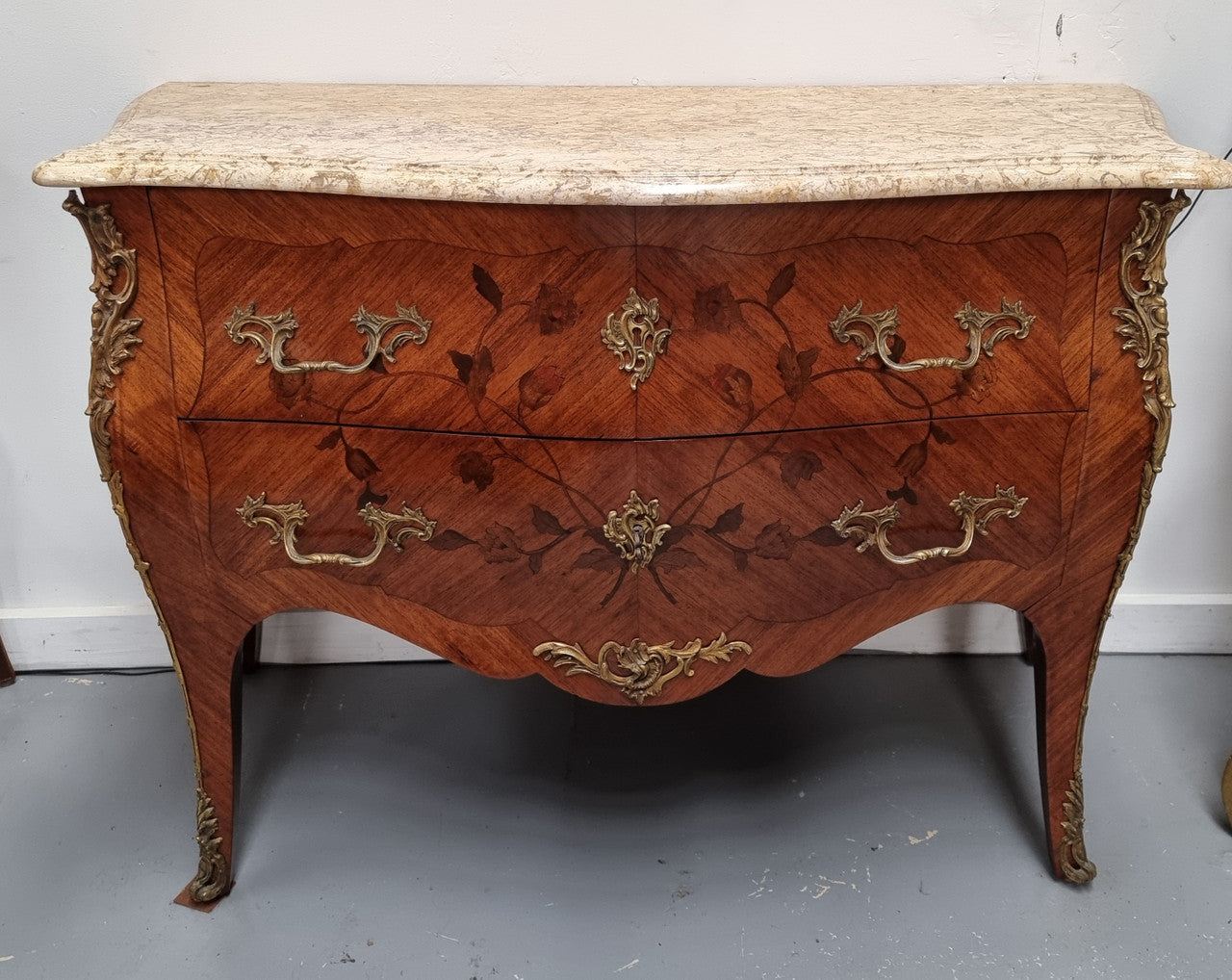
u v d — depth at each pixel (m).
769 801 1.61
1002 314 1.14
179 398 1.17
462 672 1.89
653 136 1.20
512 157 1.08
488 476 1.20
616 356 1.12
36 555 1.82
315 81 1.55
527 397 1.15
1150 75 1.55
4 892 1.46
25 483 1.76
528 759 1.69
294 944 1.39
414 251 1.10
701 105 1.40
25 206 1.58
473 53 1.54
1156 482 1.81
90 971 1.36
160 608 1.29
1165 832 1.56
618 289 1.10
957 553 1.26
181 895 1.46
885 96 1.45
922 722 1.77
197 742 1.38
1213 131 1.58
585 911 1.44
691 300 1.11
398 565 1.25
